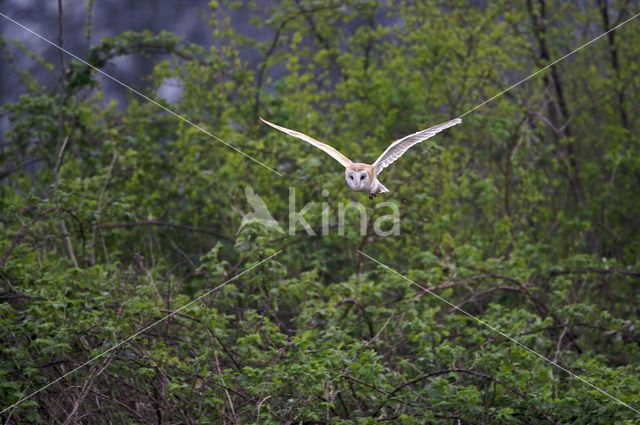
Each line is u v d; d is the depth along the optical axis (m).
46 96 16.30
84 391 8.21
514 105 18.75
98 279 10.44
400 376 9.32
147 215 14.87
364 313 11.41
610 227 18.67
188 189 16.11
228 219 15.53
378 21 23.94
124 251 14.57
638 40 20.38
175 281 11.78
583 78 21.52
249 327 10.40
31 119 16.55
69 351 8.95
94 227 12.91
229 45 18.34
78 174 15.19
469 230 16.42
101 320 9.35
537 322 10.52
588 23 21.39
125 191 15.34
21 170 16.39
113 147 15.16
